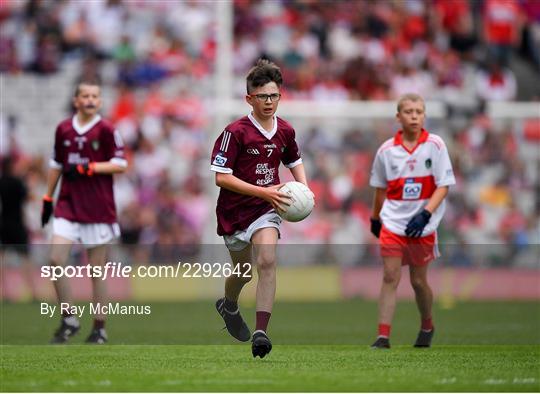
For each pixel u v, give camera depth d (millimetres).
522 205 70438
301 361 25703
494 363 25188
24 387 20219
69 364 24953
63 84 75312
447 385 20453
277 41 78125
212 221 56031
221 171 24875
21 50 75750
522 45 83938
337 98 76062
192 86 76000
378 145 68062
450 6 83688
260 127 25250
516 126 71062
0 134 71312
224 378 21578
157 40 77375
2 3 76625
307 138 68500
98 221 33344
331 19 80750
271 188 24281
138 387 20141
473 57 81875
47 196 34031
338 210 67625
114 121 71438
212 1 79125
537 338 35250
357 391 19562
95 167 32938
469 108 65000
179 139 71875
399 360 26047
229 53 57531
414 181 30438
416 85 78375
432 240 30828
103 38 76875
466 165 69562
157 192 68125
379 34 81188
